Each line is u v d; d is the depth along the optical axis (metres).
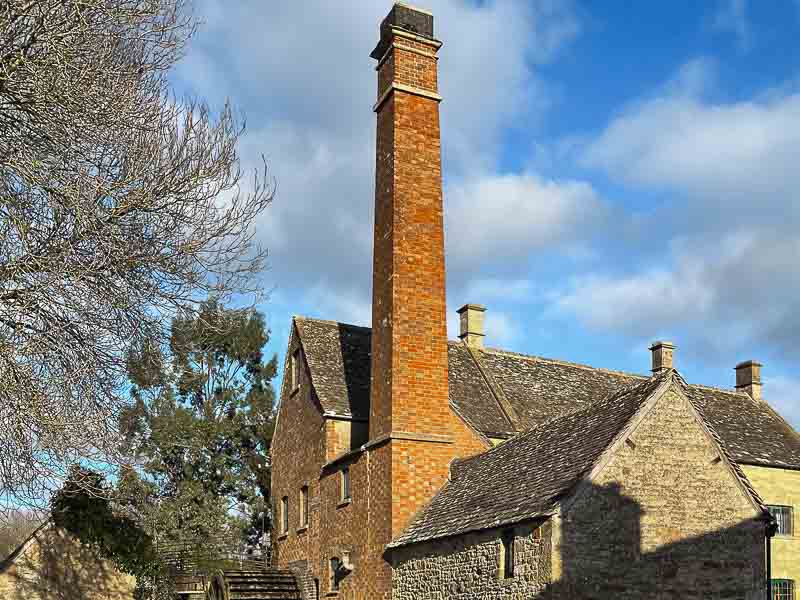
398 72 22.94
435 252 22.22
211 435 34.91
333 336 27.69
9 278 11.04
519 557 14.98
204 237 12.69
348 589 21.83
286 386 28.91
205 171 12.77
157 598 29.11
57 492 12.09
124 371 12.66
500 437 23.34
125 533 28.97
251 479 35.81
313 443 25.56
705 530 15.58
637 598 14.67
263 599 24.11
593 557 14.40
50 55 10.91
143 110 12.27
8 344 10.84
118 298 11.90
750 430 27.67
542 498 15.10
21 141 11.23
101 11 11.58
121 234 11.79
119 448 12.59
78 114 11.30
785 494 25.67
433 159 22.81
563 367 29.41
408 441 20.62
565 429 18.38
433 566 17.80
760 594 15.79
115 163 11.91
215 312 14.00
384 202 22.64
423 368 21.31
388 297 21.75
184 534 32.19
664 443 15.73
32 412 10.88
